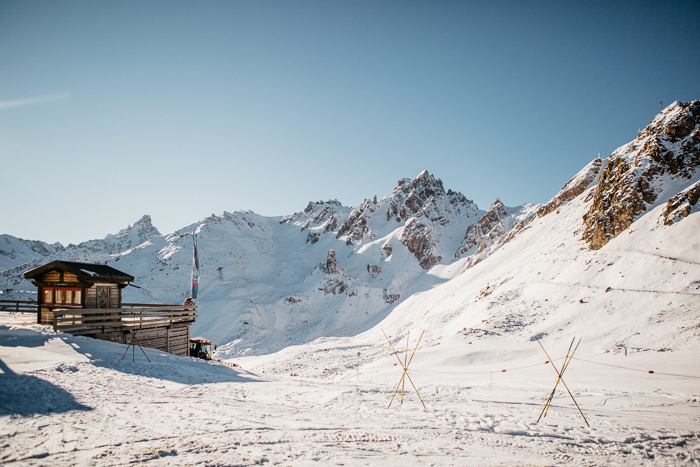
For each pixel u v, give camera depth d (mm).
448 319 65062
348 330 98312
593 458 8930
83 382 13070
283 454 8305
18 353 15953
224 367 21531
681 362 26703
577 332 40656
